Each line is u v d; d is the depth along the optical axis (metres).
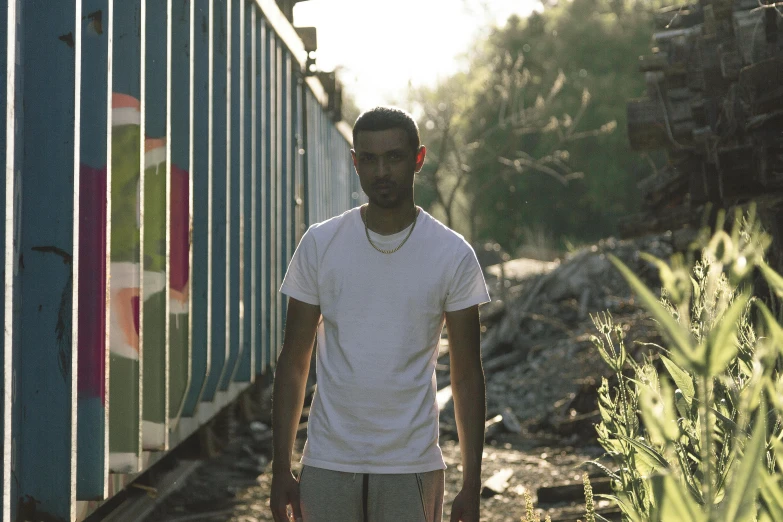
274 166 6.45
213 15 4.53
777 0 3.63
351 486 2.16
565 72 29.78
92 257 2.71
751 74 3.61
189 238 3.76
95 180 2.72
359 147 2.18
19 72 2.49
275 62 6.57
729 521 0.64
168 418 3.58
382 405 2.14
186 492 5.38
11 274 2.21
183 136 3.76
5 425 2.20
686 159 5.88
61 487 2.51
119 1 2.96
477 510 2.24
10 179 2.20
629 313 9.20
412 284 2.17
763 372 0.75
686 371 1.36
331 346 2.23
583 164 29.39
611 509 4.52
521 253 25.89
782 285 0.73
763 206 3.67
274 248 6.50
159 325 3.30
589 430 6.90
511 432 7.54
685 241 6.23
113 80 2.95
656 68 5.54
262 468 6.15
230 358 4.93
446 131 18.39
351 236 2.22
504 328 11.61
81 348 2.72
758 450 0.65
